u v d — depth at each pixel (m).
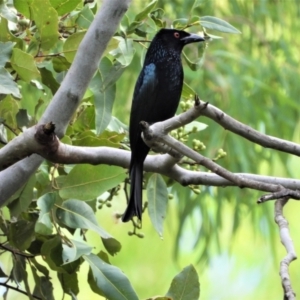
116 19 6.73
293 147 6.61
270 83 14.50
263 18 14.58
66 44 7.44
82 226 7.19
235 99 13.68
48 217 6.95
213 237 16.33
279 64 14.41
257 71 14.25
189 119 6.29
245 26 14.55
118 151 7.18
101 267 7.29
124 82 13.40
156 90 8.44
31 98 12.77
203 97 13.70
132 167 7.50
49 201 7.00
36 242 7.71
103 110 7.72
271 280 19.34
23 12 7.48
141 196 7.50
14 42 7.09
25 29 7.86
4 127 7.98
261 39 14.46
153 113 8.45
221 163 13.32
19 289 7.67
